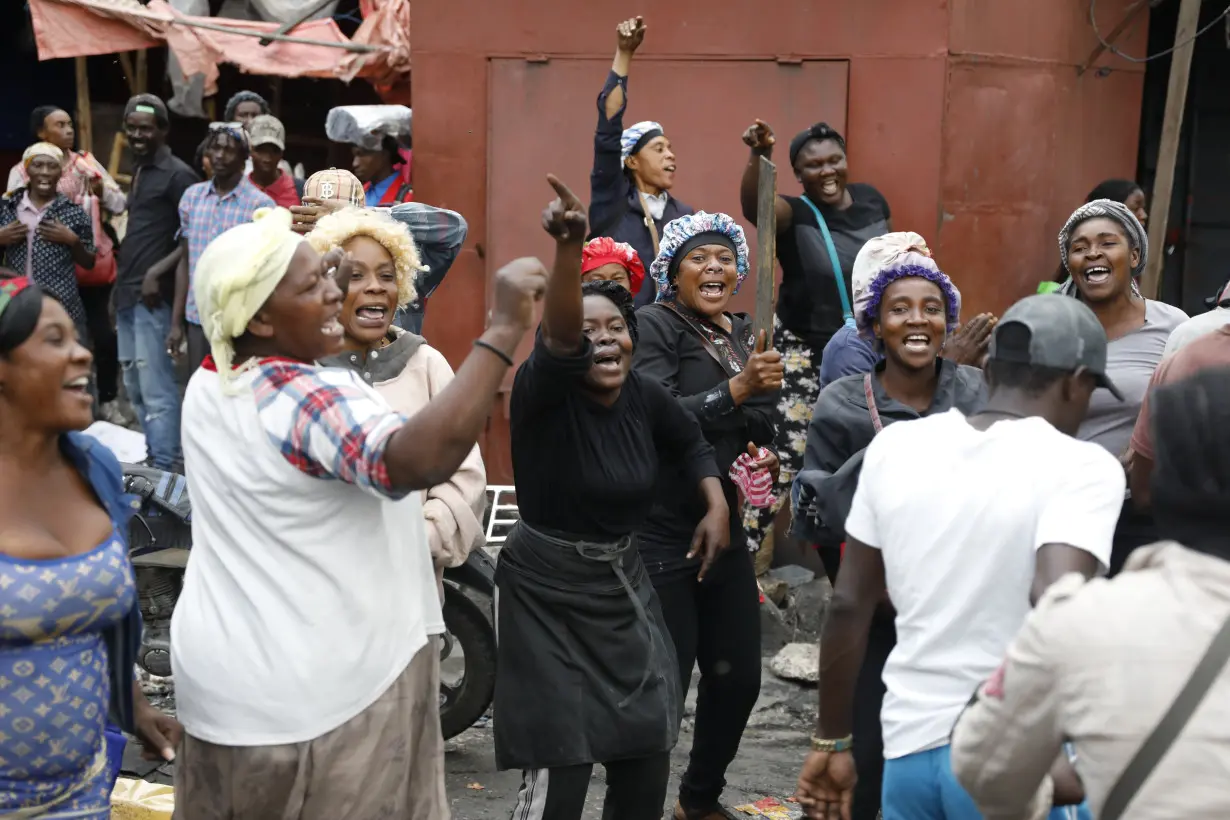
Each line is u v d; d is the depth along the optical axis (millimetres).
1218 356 3504
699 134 7227
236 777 2805
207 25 9305
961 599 2695
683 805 4445
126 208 9641
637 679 3631
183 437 2883
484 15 7270
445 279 7426
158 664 5219
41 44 9234
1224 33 9453
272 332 2752
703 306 4559
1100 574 2580
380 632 2850
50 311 2783
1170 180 7402
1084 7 7461
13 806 2797
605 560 3615
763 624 6453
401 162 8625
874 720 3523
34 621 2729
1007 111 7238
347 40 9875
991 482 2689
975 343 4570
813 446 4027
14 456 2803
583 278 4711
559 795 3594
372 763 2852
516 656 3629
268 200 7926
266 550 2766
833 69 7113
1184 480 2068
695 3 7164
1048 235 7496
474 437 2588
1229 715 1938
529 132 7309
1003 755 2211
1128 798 1981
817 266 6133
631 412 3805
